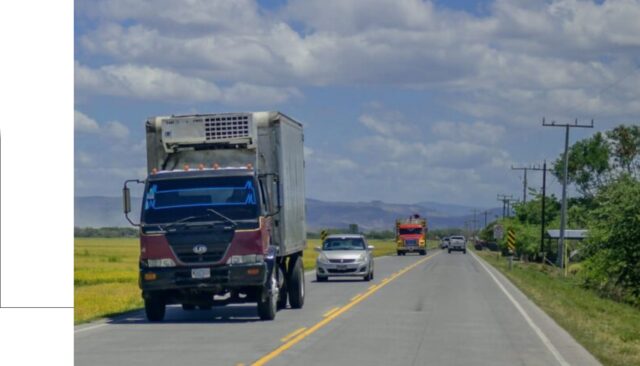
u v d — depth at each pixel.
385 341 23.19
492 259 116.69
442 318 29.78
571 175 152.50
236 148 29.34
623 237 59.06
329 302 36.09
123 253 121.69
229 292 28.17
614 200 60.06
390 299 37.94
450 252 150.12
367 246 53.16
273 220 29.81
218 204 27.73
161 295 28.12
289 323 27.72
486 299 39.16
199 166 28.38
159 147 29.44
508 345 22.97
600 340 24.36
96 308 34.12
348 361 19.55
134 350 21.22
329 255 51.81
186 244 27.48
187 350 21.19
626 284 59.81
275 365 18.86
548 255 129.75
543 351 21.92
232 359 19.69
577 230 109.44
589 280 63.75
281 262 31.75
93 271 73.25
